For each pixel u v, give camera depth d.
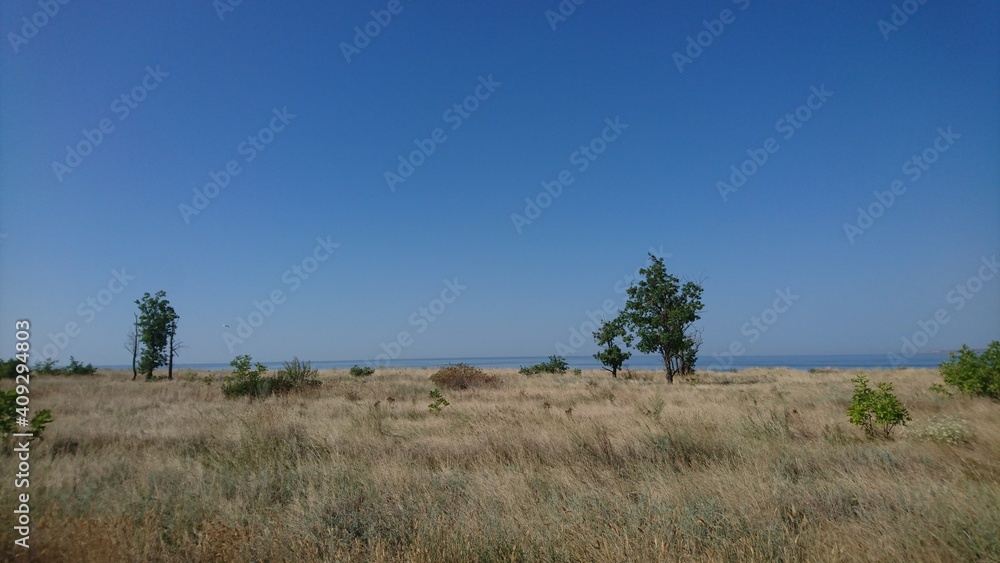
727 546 4.41
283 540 4.66
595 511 5.35
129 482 6.75
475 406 16.11
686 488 6.22
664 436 9.27
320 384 23.44
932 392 17.66
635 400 17.56
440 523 4.79
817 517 5.33
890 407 10.12
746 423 10.91
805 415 12.55
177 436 10.45
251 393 20.33
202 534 4.63
